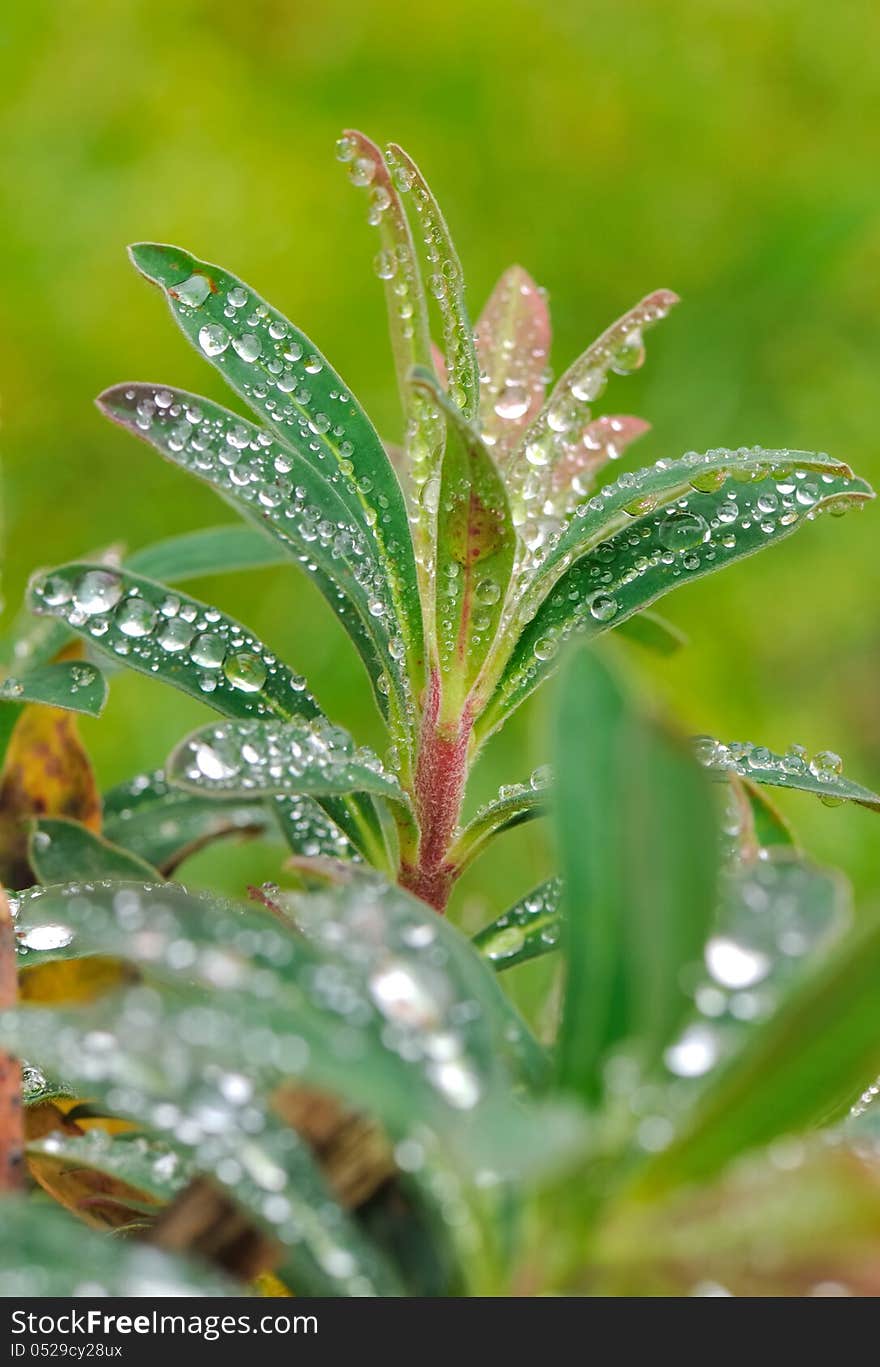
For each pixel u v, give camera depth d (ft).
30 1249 1.36
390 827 1.60
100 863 1.59
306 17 4.14
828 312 3.86
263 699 1.57
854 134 4.17
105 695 1.55
